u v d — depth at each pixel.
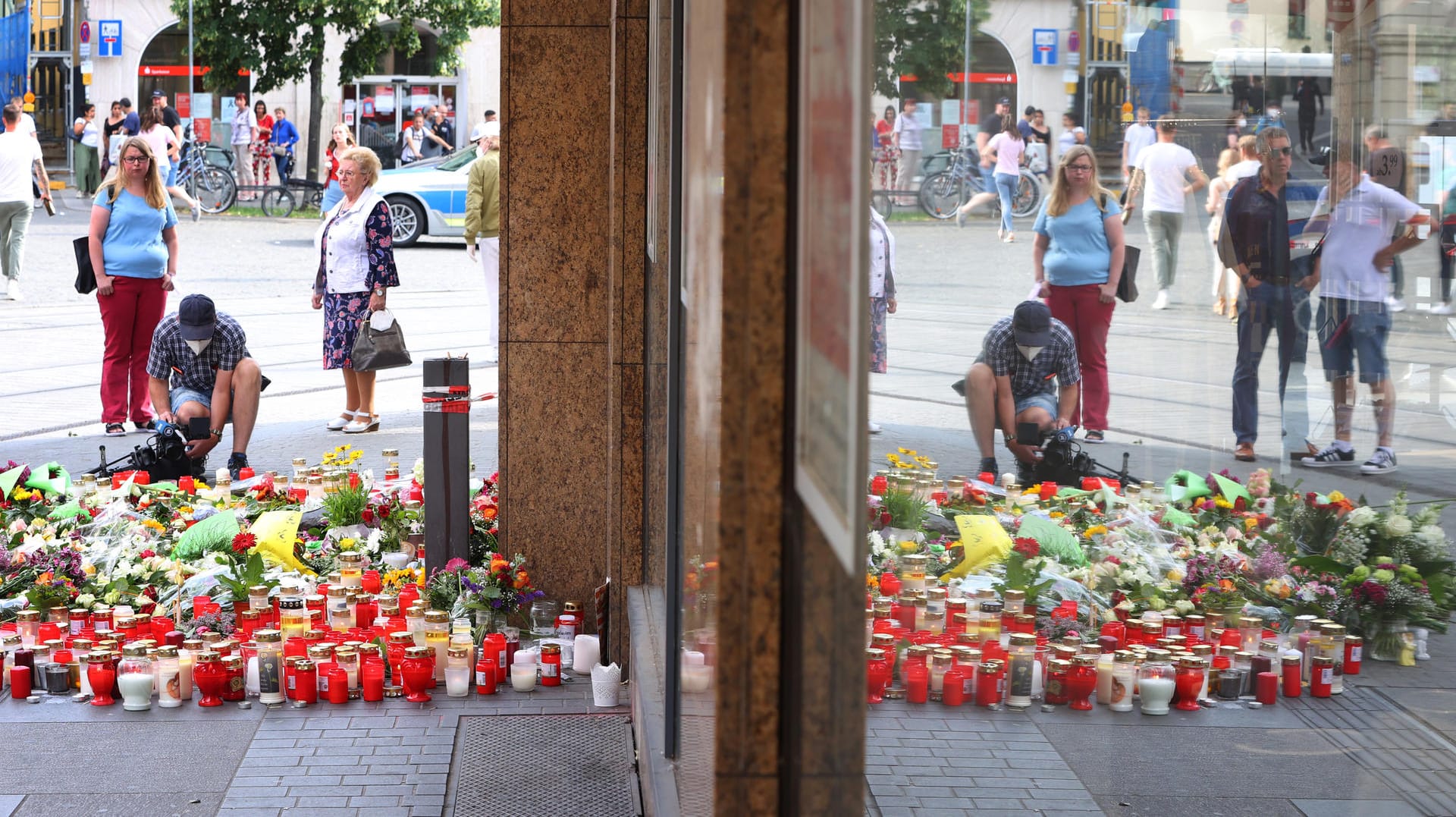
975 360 2.01
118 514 6.32
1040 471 1.99
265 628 4.94
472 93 31.28
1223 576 1.76
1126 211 1.83
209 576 5.43
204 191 25.67
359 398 9.31
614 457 5.03
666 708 3.47
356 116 30.84
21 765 4.16
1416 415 1.57
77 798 3.91
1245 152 1.70
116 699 4.76
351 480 6.50
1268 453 1.72
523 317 5.47
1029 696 2.02
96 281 8.90
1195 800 1.79
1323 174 1.64
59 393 10.42
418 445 8.89
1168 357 1.80
